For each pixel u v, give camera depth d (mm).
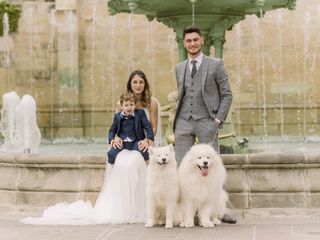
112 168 10914
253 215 10953
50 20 29922
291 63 28609
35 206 11812
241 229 9766
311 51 28547
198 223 10148
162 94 29203
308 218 10773
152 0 14102
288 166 11125
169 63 29203
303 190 11039
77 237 9430
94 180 11586
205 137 10273
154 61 29297
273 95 28609
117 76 29516
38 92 29891
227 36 28812
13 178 12070
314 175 11125
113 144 10906
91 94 29516
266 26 28703
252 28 28703
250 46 28703
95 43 29562
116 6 15406
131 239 9164
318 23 28484
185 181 9734
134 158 10719
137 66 29422
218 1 14070
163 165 9719
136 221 10602
